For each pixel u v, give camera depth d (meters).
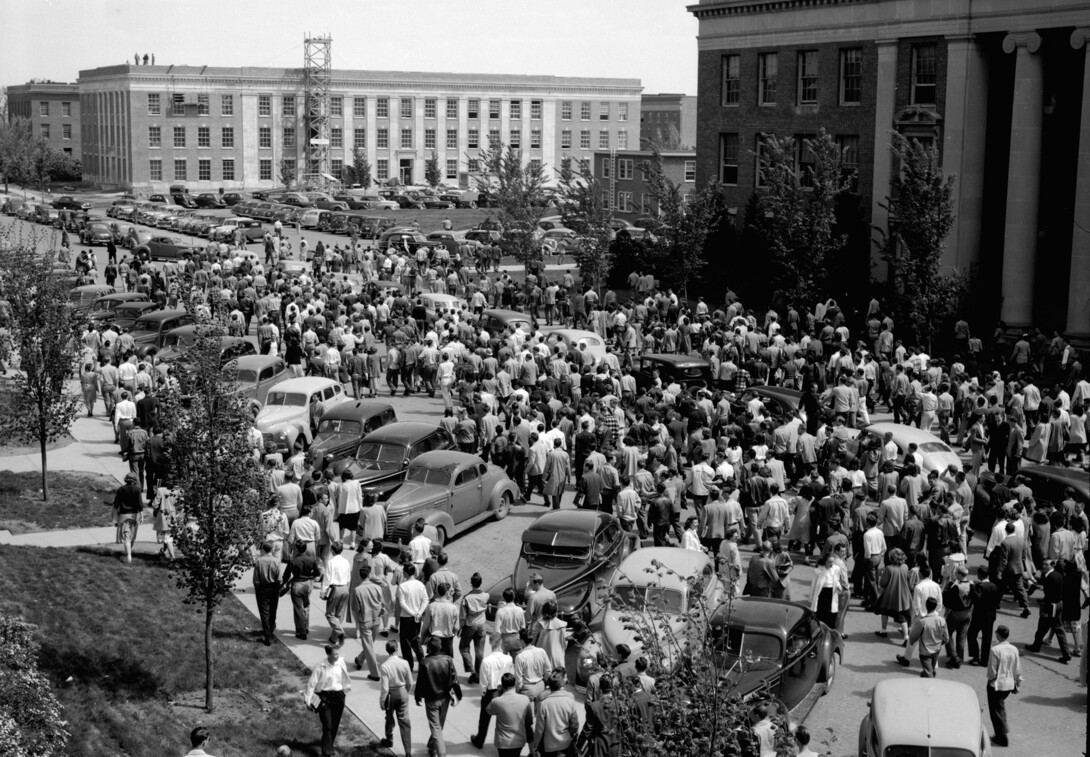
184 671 20.14
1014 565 23.73
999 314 53.84
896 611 21.89
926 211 46.97
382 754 18.00
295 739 18.23
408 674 17.59
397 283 60.22
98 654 20.16
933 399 34.66
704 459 27.66
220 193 125.25
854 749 18.23
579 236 63.28
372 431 30.67
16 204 99.69
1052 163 53.44
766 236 54.81
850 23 58.09
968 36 52.41
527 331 44.97
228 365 20.34
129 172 139.00
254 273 57.56
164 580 24.44
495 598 22.42
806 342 40.72
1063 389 35.84
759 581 22.50
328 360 40.19
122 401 33.28
